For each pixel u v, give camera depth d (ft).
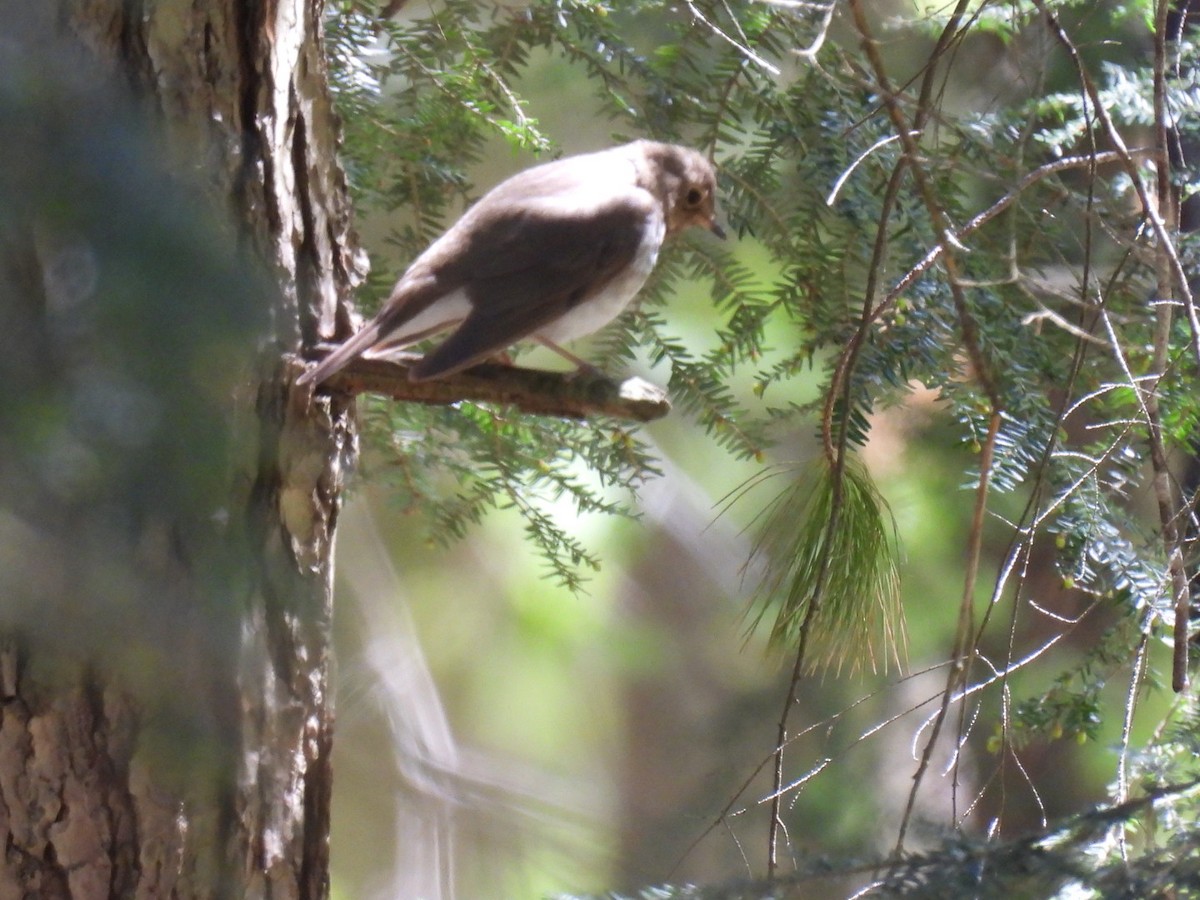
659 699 59.47
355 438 20.12
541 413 19.29
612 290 23.91
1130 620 21.34
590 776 59.36
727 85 24.13
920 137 20.17
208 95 17.22
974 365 18.98
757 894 15.89
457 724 59.47
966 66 28.50
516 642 58.70
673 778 57.57
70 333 6.45
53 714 16.29
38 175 6.37
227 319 6.63
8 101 6.41
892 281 23.81
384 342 19.67
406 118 24.38
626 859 43.29
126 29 16.57
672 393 25.45
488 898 44.73
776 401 43.98
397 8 24.90
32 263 6.66
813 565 20.16
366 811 45.85
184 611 9.97
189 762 10.59
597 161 25.40
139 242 6.46
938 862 15.57
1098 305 19.24
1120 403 21.54
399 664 45.83
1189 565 19.26
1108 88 22.94
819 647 20.85
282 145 18.25
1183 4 24.81
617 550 57.00
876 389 24.41
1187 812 18.07
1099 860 16.11
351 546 45.19
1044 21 19.89
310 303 18.85
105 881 16.66
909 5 26.81
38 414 6.38
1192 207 24.79
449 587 57.36
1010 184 18.98
